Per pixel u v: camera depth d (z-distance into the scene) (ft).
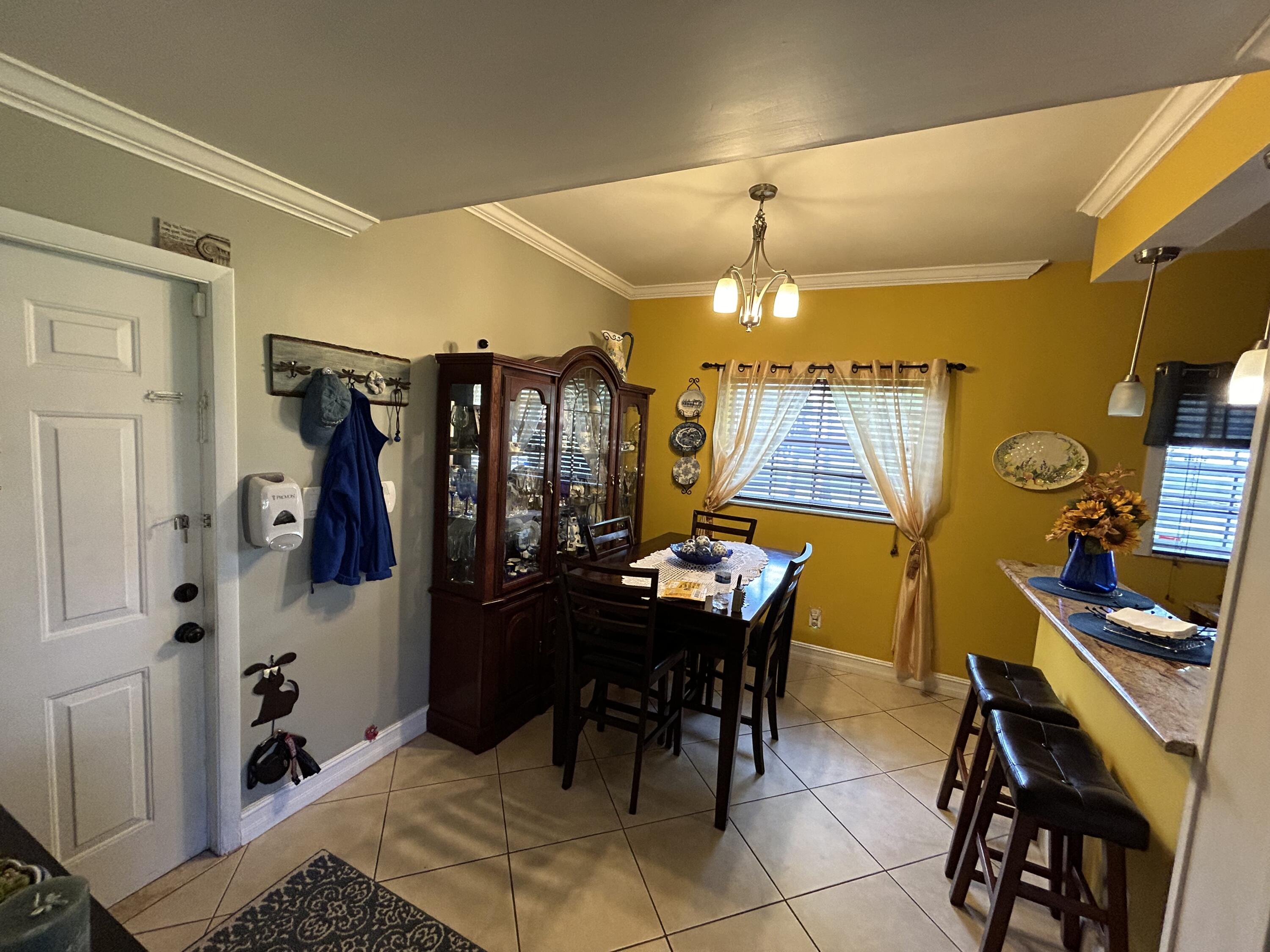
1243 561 2.81
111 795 5.12
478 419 7.70
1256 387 5.04
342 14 3.12
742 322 7.44
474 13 3.06
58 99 4.08
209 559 5.58
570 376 9.27
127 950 2.50
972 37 3.09
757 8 2.92
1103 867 5.16
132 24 3.28
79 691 4.84
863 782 7.70
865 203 7.58
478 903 5.43
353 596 7.14
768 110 4.01
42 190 4.22
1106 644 5.16
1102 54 3.22
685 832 6.56
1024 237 8.47
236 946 4.89
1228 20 2.85
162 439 5.23
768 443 11.91
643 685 6.70
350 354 6.66
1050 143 5.78
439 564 8.20
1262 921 2.44
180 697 5.57
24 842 3.00
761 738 7.98
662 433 13.24
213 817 5.86
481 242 8.63
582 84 3.76
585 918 5.32
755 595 7.61
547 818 6.69
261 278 5.76
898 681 10.95
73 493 4.68
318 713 6.81
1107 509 6.52
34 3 3.09
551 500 9.01
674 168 5.08
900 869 6.15
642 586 7.34
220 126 4.54
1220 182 4.52
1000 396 10.08
